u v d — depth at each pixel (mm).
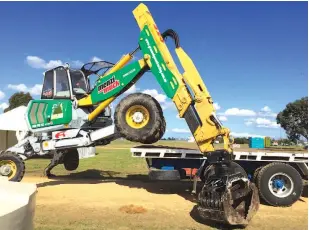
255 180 9086
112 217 7559
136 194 10000
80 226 6797
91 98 10758
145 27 9562
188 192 10320
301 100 64750
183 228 6883
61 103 11008
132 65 9906
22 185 2504
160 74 9102
